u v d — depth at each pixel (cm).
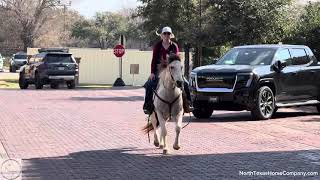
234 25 2836
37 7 8012
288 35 2884
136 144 1231
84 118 1712
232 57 1789
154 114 1154
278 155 1088
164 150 1105
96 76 4341
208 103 1666
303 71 1805
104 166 987
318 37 2823
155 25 3919
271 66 1706
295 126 1520
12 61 6016
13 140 1268
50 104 2183
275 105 1712
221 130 1444
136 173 928
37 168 965
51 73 3206
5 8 8012
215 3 2969
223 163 1011
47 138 1303
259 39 2838
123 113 1872
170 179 883
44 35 8150
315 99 1866
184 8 3794
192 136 1339
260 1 2817
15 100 2356
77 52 4328
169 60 1057
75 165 994
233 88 1623
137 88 3438
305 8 3003
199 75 1680
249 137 1320
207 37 2962
